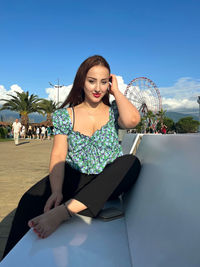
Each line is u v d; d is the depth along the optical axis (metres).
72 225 1.07
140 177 1.27
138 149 1.77
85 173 1.38
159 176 1.02
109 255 0.84
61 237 0.96
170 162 0.98
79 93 1.49
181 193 0.76
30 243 0.92
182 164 0.86
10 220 2.48
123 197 1.40
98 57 1.38
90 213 1.13
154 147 1.34
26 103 32.34
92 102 1.43
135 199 1.14
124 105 1.48
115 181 1.19
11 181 4.44
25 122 32.59
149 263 0.71
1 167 6.12
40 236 0.96
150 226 0.85
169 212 0.78
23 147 13.60
